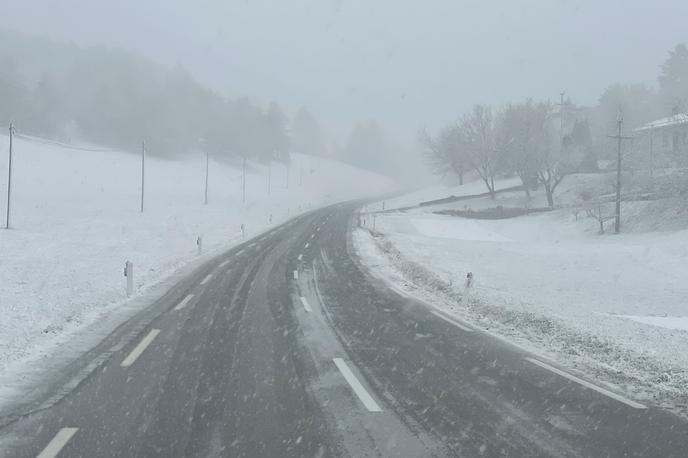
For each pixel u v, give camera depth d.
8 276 17.97
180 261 23.92
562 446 5.83
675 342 10.80
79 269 20.22
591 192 62.12
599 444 5.90
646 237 38.41
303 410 6.80
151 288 16.88
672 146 61.97
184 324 11.87
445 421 6.50
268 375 8.28
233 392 7.47
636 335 11.33
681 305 17.09
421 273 21.14
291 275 20.36
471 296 16.05
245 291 16.61
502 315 13.38
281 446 5.73
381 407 6.95
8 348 9.53
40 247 26.80
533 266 27.06
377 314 13.44
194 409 6.80
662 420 6.63
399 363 9.07
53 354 9.30
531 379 8.27
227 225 45.03
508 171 86.00
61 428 6.16
